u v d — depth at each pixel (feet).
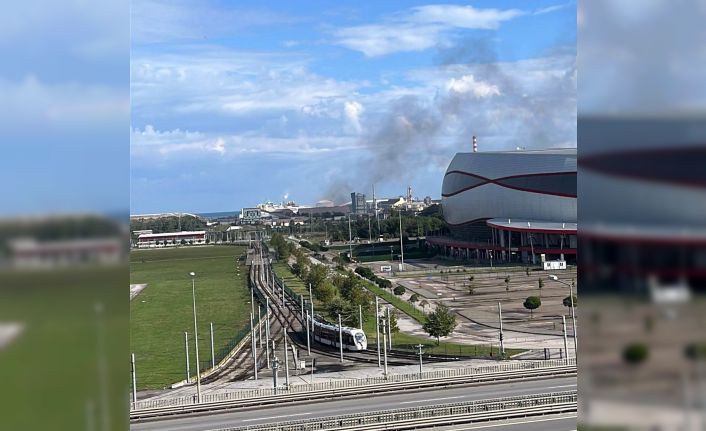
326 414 106.01
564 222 372.38
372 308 219.61
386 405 109.91
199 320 239.91
